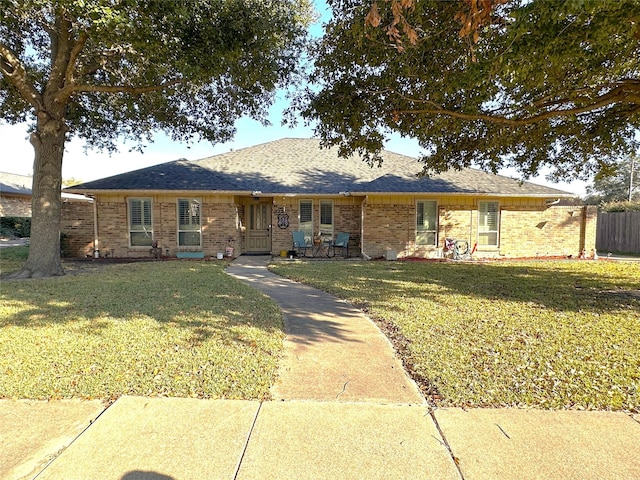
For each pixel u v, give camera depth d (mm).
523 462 2293
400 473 2193
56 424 2666
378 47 5875
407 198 14328
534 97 6992
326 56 6852
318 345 4387
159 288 7344
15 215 28438
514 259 14102
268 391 3188
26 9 5730
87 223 14062
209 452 2369
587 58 4891
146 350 3961
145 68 7992
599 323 5168
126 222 13961
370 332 4902
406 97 6844
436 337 4590
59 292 6918
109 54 8656
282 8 7457
